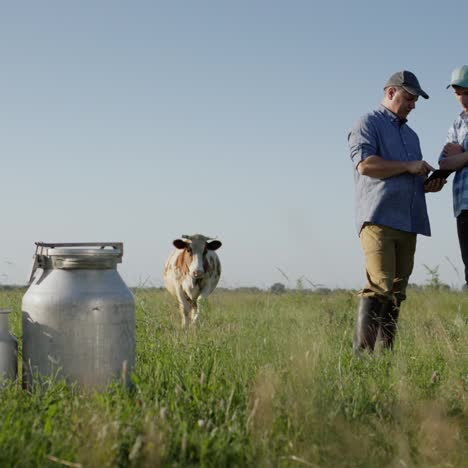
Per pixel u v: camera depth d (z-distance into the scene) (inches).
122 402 144.2
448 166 238.7
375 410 151.7
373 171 238.5
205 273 460.8
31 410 138.9
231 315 387.9
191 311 460.4
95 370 168.4
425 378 182.9
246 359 177.2
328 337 235.1
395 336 245.4
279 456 121.2
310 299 441.7
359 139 245.0
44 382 165.0
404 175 241.0
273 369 159.9
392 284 239.6
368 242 242.1
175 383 157.3
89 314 167.6
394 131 248.4
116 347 170.6
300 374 147.3
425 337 236.5
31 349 170.1
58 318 167.2
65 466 111.1
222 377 163.9
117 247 180.1
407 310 391.2
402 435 130.3
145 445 117.2
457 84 242.4
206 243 466.0
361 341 236.5
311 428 127.6
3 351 169.2
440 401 159.0
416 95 247.0
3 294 398.0
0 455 110.7
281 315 311.0
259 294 508.1
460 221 246.1
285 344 183.8
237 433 127.6
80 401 151.7
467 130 245.4
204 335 242.7
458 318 291.4
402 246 246.8
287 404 135.3
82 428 124.6
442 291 446.0
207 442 120.0
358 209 246.7
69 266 170.1
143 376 167.8
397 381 167.9
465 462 128.1
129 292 176.4
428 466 123.6
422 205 245.9
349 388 163.6
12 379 170.6
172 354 195.5
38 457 112.0
